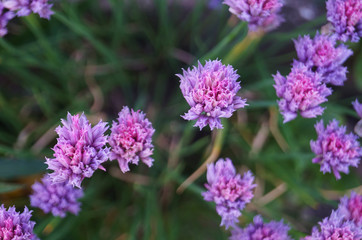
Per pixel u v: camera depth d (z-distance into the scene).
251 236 0.50
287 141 0.57
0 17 0.50
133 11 0.63
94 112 0.60
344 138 0.50
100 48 0.57
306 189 0.57
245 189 0.48
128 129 0.47
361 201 0.50
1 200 0.58
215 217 0.60
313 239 0.49
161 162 0.61
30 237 0.47
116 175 0.60
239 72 0.61
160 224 0.57
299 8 0.65
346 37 0.50
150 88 0.65
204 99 0.46
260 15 0.50
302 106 0.48
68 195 0.51
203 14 0.65
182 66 0.64
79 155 0.46
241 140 0.61
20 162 0.53
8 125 0.60
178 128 0.62
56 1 0.58
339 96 0.64
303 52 0.50
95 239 0.59
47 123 0.59
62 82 0.61
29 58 0.56
